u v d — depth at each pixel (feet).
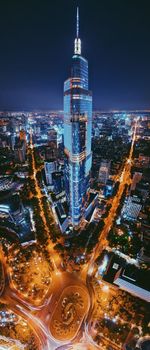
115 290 452.76
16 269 506.89
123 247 545.44
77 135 531.91
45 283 475.31
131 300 425.28
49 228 646.74
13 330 392.68
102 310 417.90
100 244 586.86
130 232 611.47
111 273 476.13
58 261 537.65
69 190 647.15
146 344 364.79
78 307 427.74
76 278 489.67
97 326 394.32
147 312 404.57
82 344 375.04
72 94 496.23
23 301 444.14
